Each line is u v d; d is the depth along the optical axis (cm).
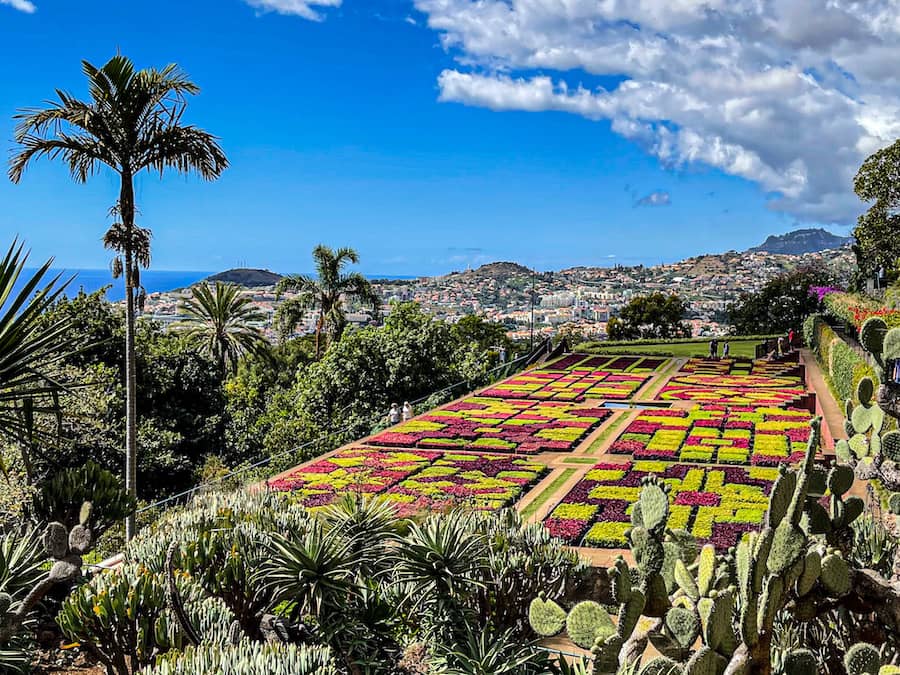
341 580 1011
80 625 962
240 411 3888
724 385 4478
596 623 575
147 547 1163
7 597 677
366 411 4044
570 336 7175
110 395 2848
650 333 7969
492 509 2164
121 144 1898
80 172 1919
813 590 597
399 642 1096
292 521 1227
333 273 4662
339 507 1184
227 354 4266
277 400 4125
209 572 1111
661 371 5134
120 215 1947
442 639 1039
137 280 1975
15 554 1022
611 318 8062
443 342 4516
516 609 1176
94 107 1881
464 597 1088
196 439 3466
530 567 1170
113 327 3316
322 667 715
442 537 1085
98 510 1269
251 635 1073
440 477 2544
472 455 2897
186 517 1295
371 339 4234
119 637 956
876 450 719
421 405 3981
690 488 2320
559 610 659
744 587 536
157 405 3438
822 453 2127
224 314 4259
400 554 1080
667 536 682
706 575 597
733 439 2972
